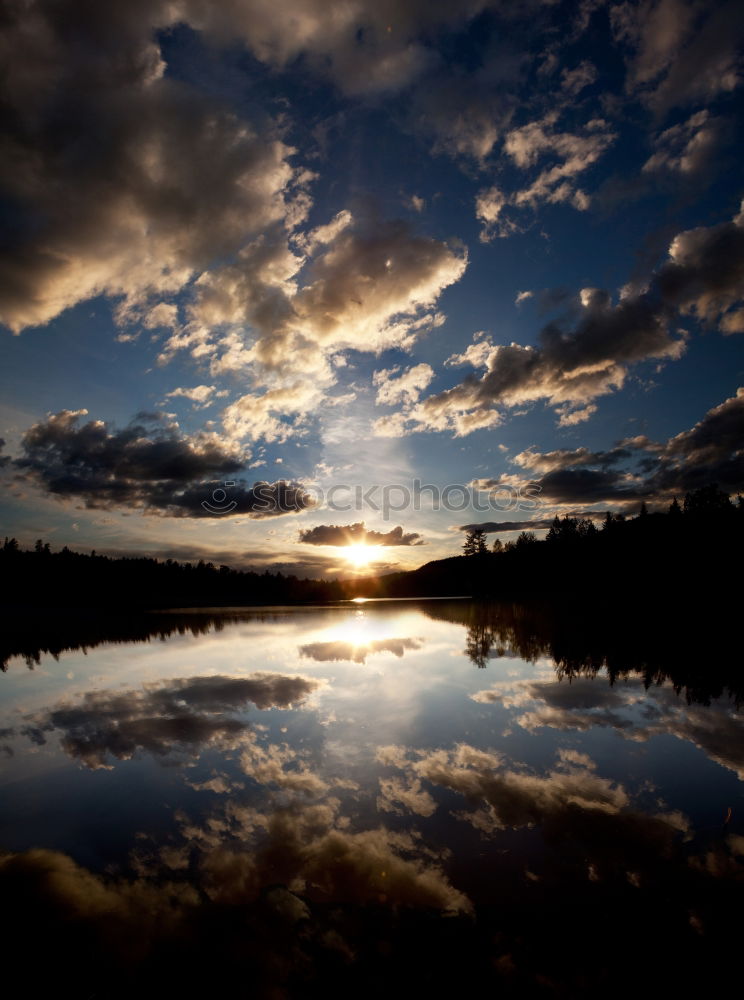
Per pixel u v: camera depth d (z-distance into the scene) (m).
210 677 11.70
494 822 4.60
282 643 17.92
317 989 2.74
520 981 2.75
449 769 5.88
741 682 10.12
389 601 67.62
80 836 4.51
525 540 90.19
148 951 3.06
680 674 10.90
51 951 3.05
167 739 7.18
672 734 7.04
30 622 30.42
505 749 6.52
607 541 65.94
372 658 14.00
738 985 2.70
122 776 5.86
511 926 3.20
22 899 3.58
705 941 3.03
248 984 2.78
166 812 4.94
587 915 3.28
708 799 5.02
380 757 6.30
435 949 3.00
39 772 6.05
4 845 4.37
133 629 24.72
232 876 3.84
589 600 37.97
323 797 5.20
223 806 5.04
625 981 2.73
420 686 10.20
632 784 5.40
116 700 9.61
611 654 13.52
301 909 3.41
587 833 4.36
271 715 8.30
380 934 3.16
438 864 3.92
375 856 4.05
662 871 3.77
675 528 50.72
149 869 3.96
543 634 18.59
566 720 7.73
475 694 9.44
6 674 12.84
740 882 3.62
